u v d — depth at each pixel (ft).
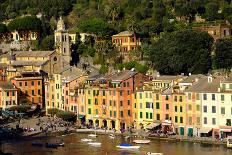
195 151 648.38
